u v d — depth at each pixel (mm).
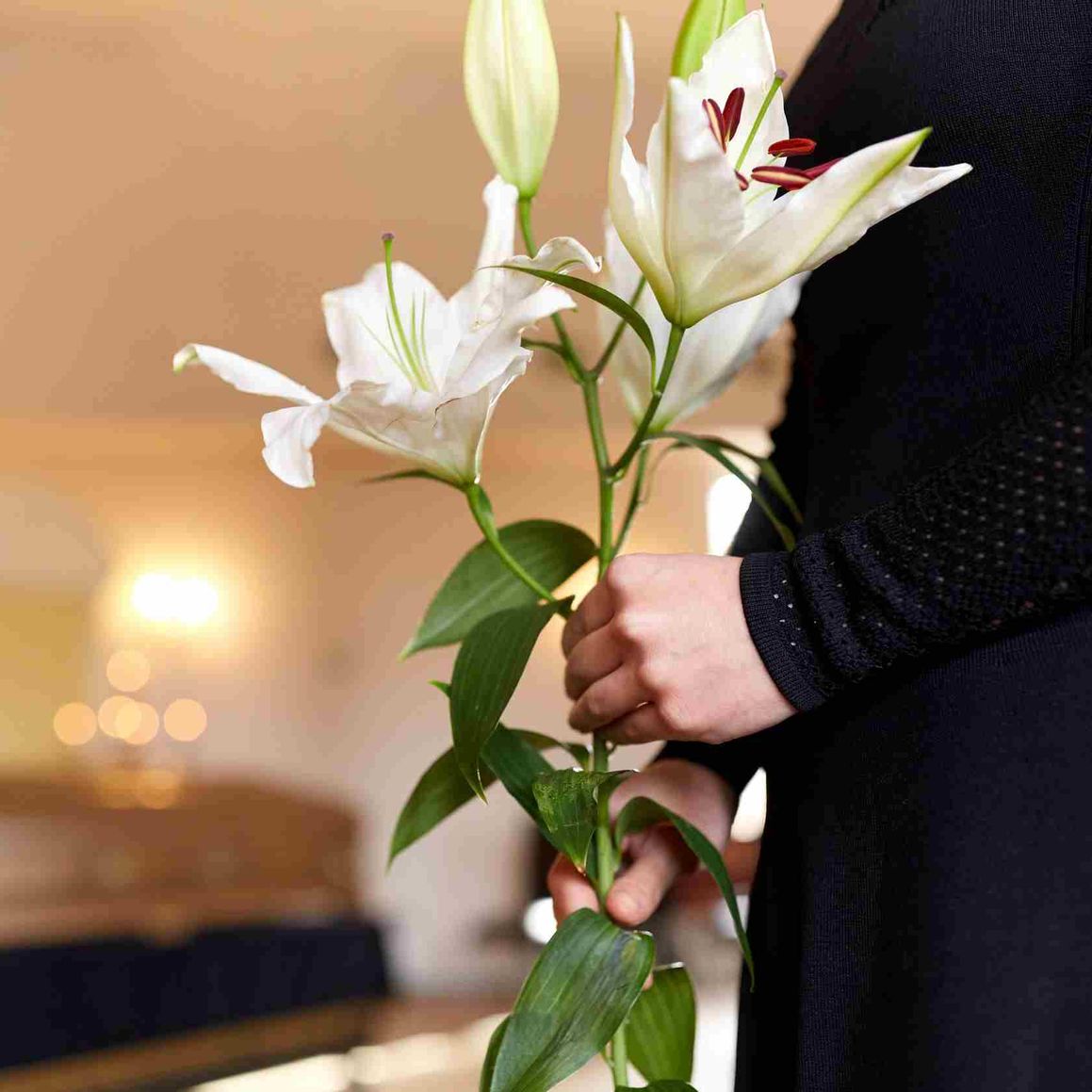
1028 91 633
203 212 5387
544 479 7551
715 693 600
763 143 581
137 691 7691
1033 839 554
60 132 5074
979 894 556
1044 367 620
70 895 5395
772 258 532
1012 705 566
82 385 6098
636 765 6805
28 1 4414
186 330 5867
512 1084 544
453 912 7344
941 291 661
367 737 7566
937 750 581
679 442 691
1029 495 540
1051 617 565
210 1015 4066
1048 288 621
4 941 3648
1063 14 631
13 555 7473
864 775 618
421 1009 6652
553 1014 559
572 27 4059
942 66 671
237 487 7801
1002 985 546
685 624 603
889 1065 572
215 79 4777
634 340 657
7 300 5754
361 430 600
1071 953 542
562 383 5852
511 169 648
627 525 695
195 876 6066
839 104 759
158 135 5059
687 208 523
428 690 7555
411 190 5215
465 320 619
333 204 5281
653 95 4305
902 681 604
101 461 7793
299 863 6570
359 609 7668
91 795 6363
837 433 722
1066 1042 537
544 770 654
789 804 685
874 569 576
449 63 4648
